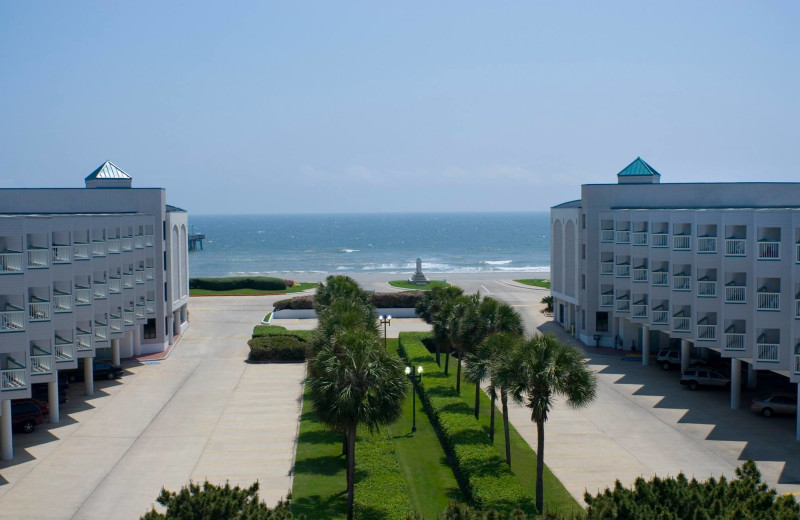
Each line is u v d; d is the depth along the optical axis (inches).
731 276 1656.0
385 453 1225.4
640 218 1958.7
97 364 1872.5
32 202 2068.2
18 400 1536.7
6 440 1295.5
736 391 1583.4
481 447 1242.6
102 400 1689.2
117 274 1891.0
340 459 1295.5
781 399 1520.7
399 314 2910.9
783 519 698.2
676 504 772.0
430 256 7406.5
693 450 1320.1
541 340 1070.4
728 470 1215.6
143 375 1931.6
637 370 1969.7
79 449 1353.3
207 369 2004.2
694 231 1669.5
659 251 1897.1
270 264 6373.0
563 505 1072.2
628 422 1502.2
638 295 2014.0
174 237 2370.8
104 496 1135.0
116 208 2138.3
